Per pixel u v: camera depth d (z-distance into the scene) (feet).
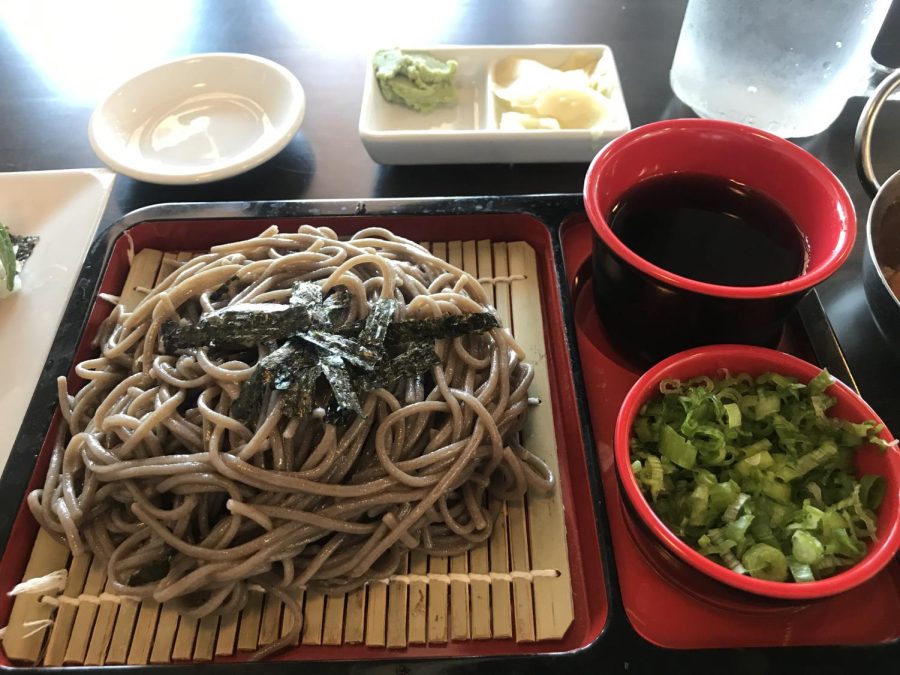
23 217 1.13
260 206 0.98
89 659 0.69
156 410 0.71
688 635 0.67
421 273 0.87
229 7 1.51
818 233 0.74
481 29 1.42
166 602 0.71
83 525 0.74
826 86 1.08
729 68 1.11
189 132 1.21
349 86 1.31
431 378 0.79
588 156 1.10
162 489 0.71
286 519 0.69
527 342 0.90
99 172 1.14
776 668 0.62
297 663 0.63
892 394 0.83
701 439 0.69
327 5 1.50
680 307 0.71
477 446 0.72
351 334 0.74
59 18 1.51
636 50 1.36
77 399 0.79
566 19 1.44
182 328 0.74
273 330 0.72
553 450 0.81
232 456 0.68
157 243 1.00
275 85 1.22
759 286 0.72
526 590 0.72
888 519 0.62
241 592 0.70
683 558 0.59
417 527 0.72
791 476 0.67
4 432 0.90
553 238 0.94
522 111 1.16
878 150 1.14
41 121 1.28
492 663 0.63
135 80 1.21
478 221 0.98
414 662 0.63
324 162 1.17
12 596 0.71
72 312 0.89
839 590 0.56
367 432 0.73
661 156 0.82
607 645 0.64
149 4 1.53
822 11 0.98
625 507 0.70
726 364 0.72
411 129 1.20
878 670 0.62
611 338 0.89
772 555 0.62
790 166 0.77
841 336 0.89
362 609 0.71
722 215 0.83
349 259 0.81
